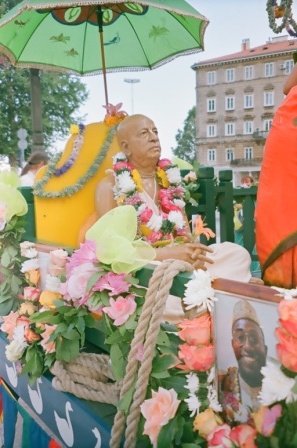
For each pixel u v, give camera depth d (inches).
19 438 108.3
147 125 97.7
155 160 98.8
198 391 49.3
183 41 136.1
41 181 96.6
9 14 98.0
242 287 45.0
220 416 49.0
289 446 42.8
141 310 55.1
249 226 146.9
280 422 43.3
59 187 97.7
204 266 73.5
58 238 98.2
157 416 49.7
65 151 99.6
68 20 129.6
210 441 47.9
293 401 42.0
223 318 47.4
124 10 129.3
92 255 59.2
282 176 62.5
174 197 102.2
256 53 1520.7
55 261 73.4
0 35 121.6
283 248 61.9
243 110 1594.5
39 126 252.1
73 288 59.6
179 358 49.3
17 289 93.4
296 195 61.7
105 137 101.9
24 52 133.1
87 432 65.0
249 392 45.6
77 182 98.2
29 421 86.8
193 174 126.0
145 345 50.5
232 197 138.3
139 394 51.7
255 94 1556.3
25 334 79.6
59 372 71.1
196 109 1679.4
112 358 58.1
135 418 52.8
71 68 142.6
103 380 71.8
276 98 1502.2
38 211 96.9
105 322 61.7
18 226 94.0
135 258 58.8
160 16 131.0
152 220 92.3
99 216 94.3
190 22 128.0
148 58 143.1
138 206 92.7
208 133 1670.8
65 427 71.6
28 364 78.4
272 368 42.2
